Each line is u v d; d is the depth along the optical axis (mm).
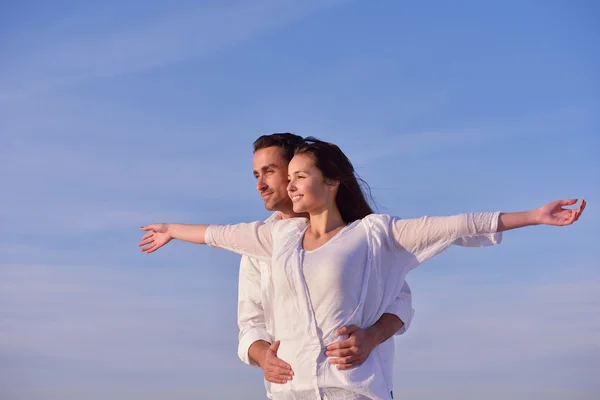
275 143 4770
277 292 4098
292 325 4035
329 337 3939
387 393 4039
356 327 3947
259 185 4781
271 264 4367
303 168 4195
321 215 4227
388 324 4129
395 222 4098
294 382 3980
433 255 4051
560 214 3736
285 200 4762
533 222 3781
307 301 3984
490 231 3861
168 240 4586
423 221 4016
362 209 4391
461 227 3904
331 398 3932
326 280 3963
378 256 4055
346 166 4312
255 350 4473
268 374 4055
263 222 4445
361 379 3922
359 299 4012
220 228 4469
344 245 4051
